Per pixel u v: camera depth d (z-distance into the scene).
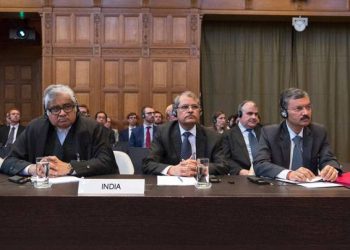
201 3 7.52
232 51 8.11
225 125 6.36
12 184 1.85
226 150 3.61
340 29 8.16
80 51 7.46
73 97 2.38
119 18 7.50
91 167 2.19
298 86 8.16
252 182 1.96
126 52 7.51
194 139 2.69
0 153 4.49
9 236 1.54
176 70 7.54
